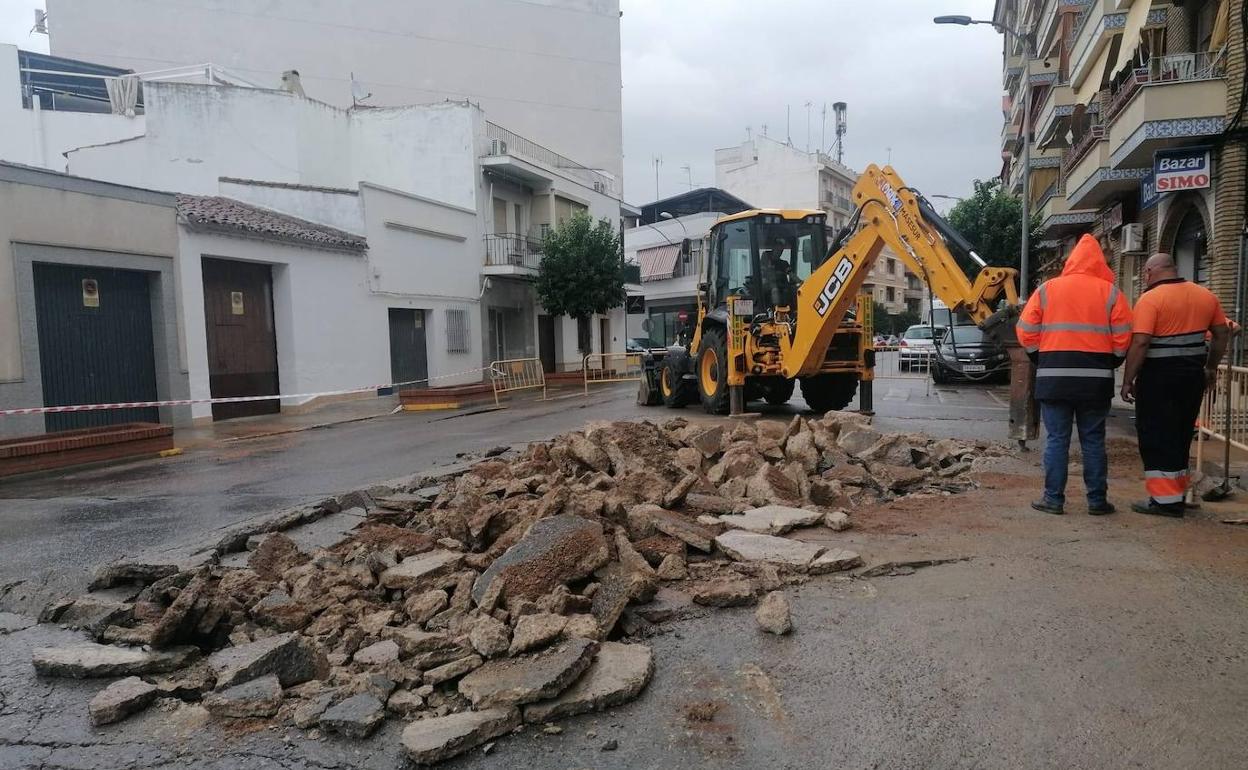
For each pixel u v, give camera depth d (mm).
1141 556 4449
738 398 12086
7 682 3398
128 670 3400
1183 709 2803
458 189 24703
